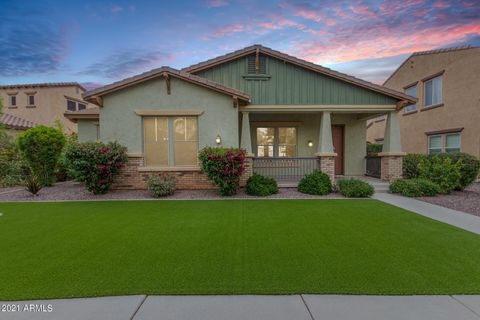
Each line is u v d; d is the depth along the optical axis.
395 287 3.07
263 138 13.03
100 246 4.41
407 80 17.12
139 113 9.77
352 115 13.30
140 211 6.91
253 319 2.53
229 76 10.85
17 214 6.64
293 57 10.62
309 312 2.63
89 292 2.97
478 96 12.62
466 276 3.34
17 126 16.12
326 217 6.26
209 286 3.10
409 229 5.32
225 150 8.90
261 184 9.30
